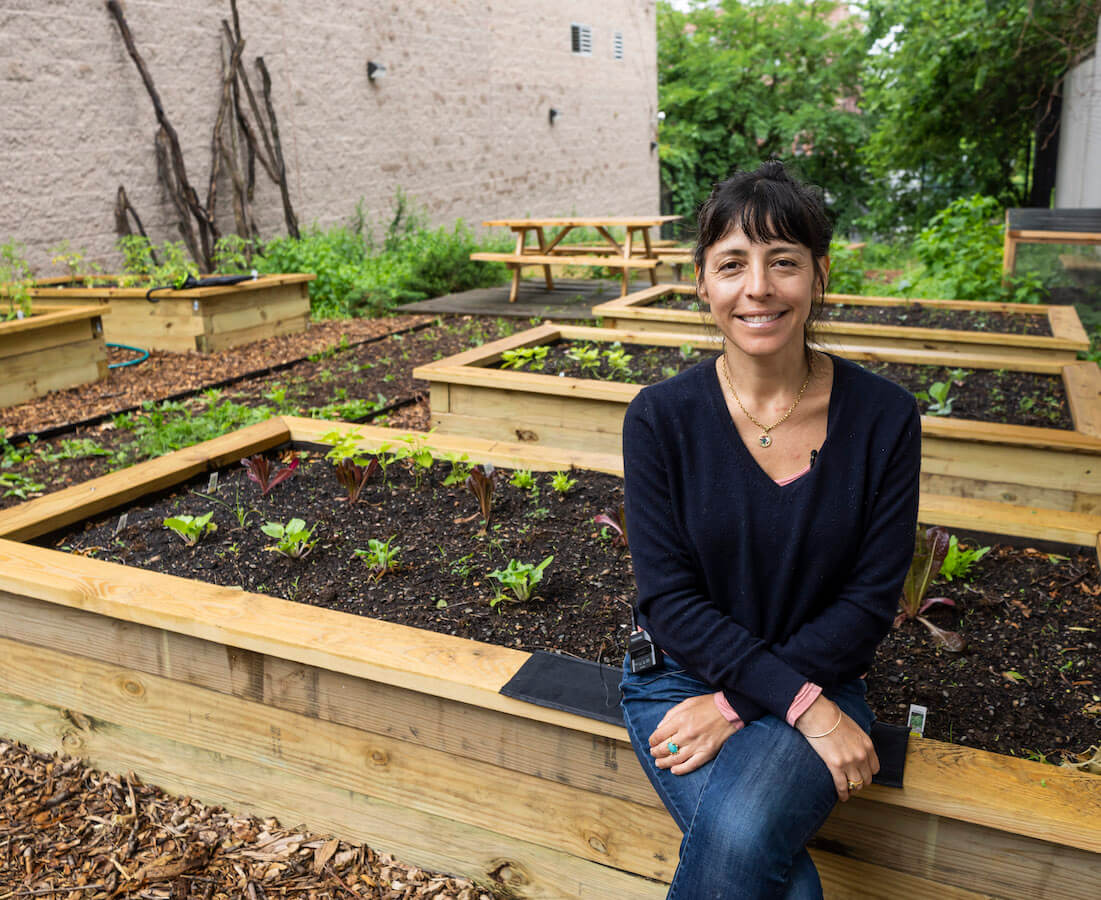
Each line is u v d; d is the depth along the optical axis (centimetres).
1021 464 366
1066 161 1334
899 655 236
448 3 1395
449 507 328
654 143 2059
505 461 358
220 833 234
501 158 1559
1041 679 223
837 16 3319
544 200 1691
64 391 643
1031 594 262
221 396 626
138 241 923
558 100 1697
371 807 221
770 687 158
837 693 170
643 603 170
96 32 912
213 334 767
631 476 173
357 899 211
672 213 2452
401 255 1186
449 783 209
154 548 299
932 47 1298
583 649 237
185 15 1004
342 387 649
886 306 746
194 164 1037
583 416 448
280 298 840
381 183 1306
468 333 844
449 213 1449
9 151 847
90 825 236
